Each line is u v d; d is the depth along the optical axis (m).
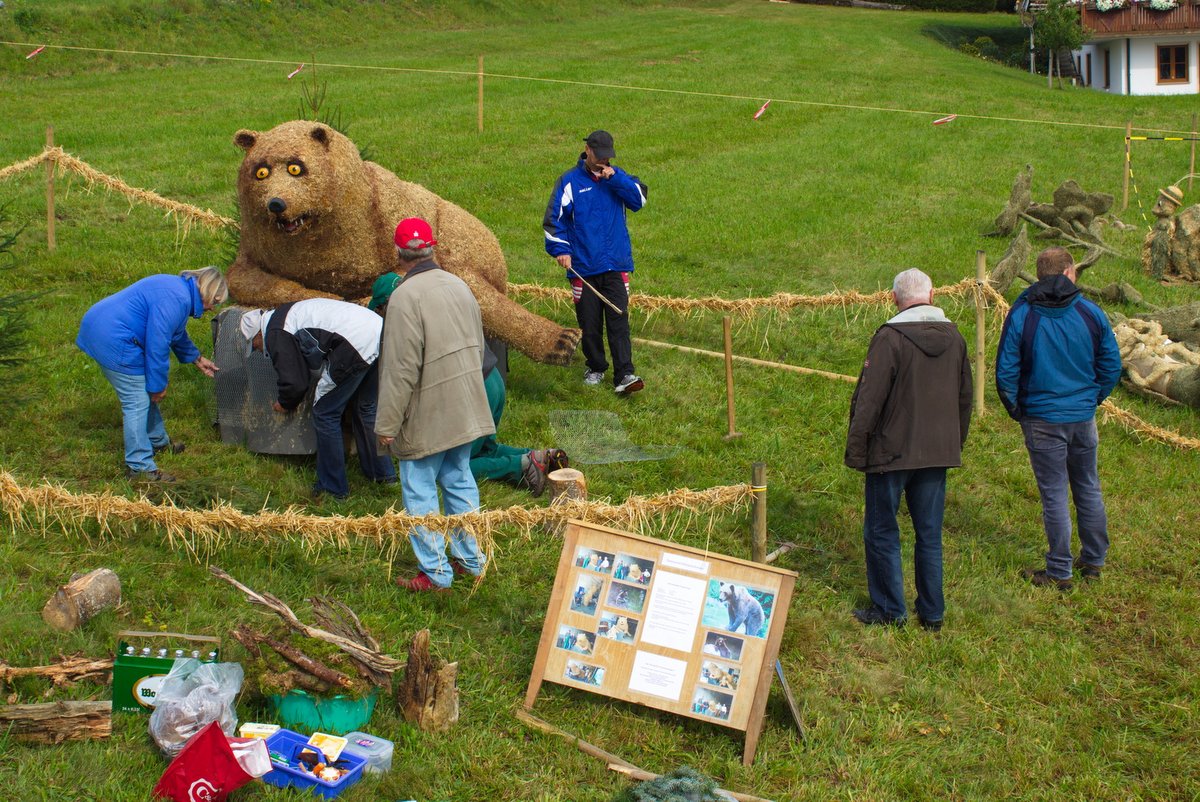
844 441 7.88
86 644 4.82
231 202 12.83
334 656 4.47
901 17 49.56
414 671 4.52
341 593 5.50
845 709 4.95
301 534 5.58
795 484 7.20
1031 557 6.48
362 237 7.00
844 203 15.06
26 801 3.87
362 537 5.95
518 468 6.74
